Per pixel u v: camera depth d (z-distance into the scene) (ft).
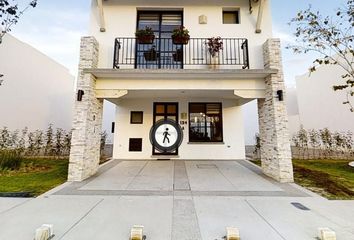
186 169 24.40
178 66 25.09
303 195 15.19
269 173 21.06
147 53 25.21
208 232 9.56
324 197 14.84
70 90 46.85
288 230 9.77
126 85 22.04
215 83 22.02
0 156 23.31
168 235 9.29
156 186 17.42
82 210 12.15
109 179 19.79
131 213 11.75
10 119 30.86
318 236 9.07
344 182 18.58
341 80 36.73
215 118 32.19
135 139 31.48
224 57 24.11
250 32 24.59
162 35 26.17
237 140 31.60
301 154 37.04
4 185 17.40
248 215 11.53
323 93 40.68
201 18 25.02
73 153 19.51
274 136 20.18
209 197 14.62
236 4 25.36
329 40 24.36
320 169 24.21
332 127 38.58
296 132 47.21
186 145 31.17
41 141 34.14
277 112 20.24
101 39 24.08
